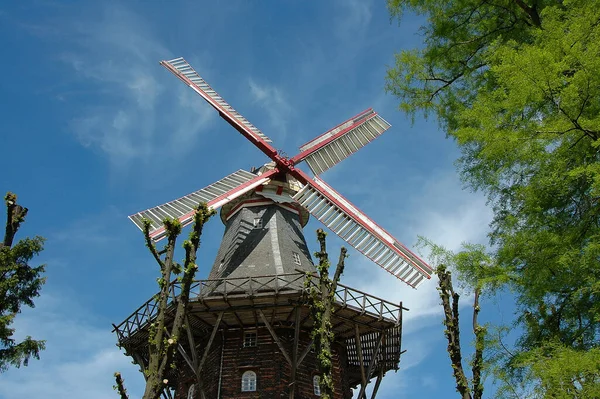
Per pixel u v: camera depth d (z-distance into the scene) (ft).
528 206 43.09
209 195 76.02
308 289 58.90
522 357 38.93
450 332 38.09
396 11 64.64
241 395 62.75
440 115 63.82
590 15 39.47
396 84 65.31
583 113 39.88
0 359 61.11
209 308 61.93
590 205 42.57
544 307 43.50
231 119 83.82
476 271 43.09
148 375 34.60
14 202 62.85
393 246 72.02
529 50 38.73
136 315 64.90
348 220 75.20
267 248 73.26
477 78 62.54
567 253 38.52
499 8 60.39
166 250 41.24
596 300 40.83
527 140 40.60
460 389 36.35
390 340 69.92
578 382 34.40
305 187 78.18
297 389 63.52
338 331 68.74
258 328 67.26
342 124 92.58
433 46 64.08
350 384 78.28
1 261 60.90
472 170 50.06
